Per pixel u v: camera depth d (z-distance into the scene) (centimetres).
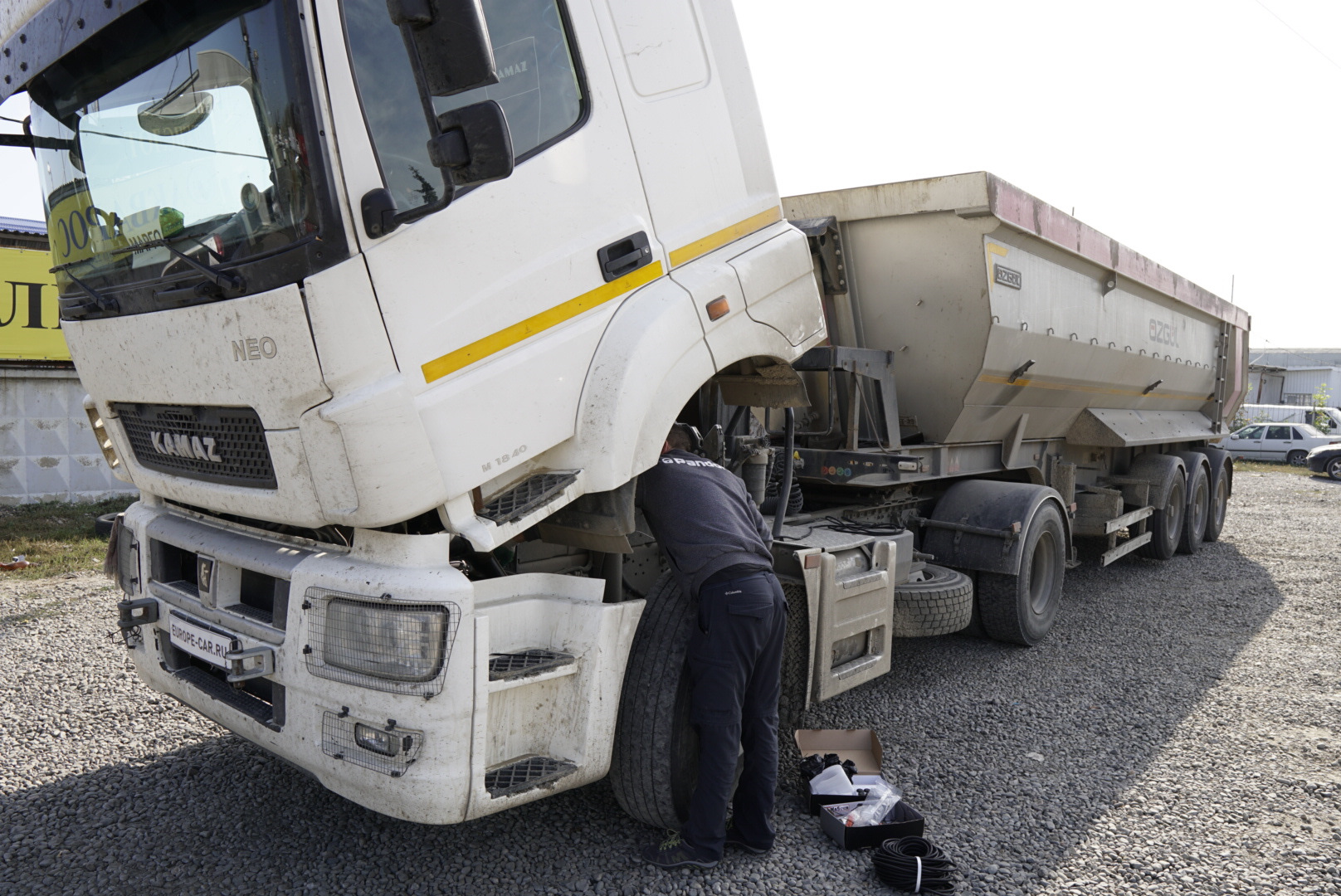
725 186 346
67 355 1098
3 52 316
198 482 306
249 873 304
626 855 321
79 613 629
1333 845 341
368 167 241
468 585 258
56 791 362
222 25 249
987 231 501
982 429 605
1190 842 341
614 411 288
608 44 308
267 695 306
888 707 484
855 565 411
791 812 360
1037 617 603
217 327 258
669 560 318
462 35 226
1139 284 764
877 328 562
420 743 254
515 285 272
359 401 240
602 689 294
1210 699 507
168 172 269
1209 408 1126
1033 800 375
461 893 294
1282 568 931
